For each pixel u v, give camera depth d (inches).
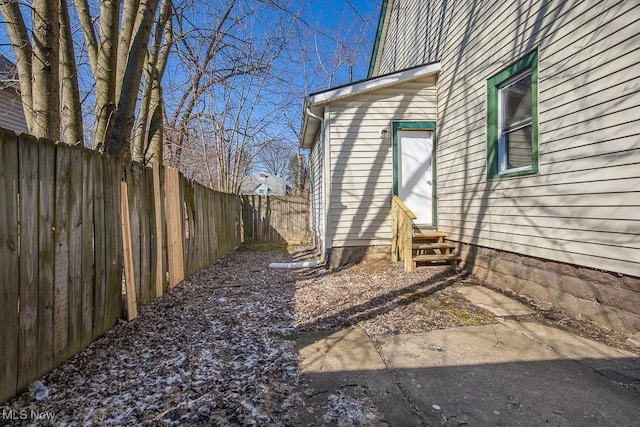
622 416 79.2
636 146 117.2
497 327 135.1
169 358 108.4
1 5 132.0
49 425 74.6
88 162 112.7
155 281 171.6
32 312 87.0
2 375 78.0
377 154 274.8
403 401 86.3
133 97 158.9
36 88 124.6
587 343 118.5
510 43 181.9
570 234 143.9
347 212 273.6
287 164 1320.1
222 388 91.0
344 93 265.7
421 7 322.7
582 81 137.8
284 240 525.3
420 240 259.0
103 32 153.5
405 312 155.6
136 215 151.4
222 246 350.3
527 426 76.4
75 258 105.6
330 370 102.7
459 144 238.5
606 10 127.3
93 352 109.7
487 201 204.1
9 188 80.0
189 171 567.8
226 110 481.1
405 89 275.1
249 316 153.6
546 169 157.2
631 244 119.0
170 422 76.3
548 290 157.1
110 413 79.2
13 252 81.0
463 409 82.9
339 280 225.5
